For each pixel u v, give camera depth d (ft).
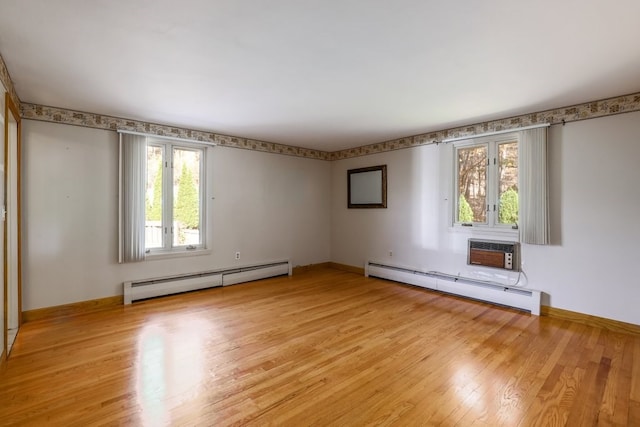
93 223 12.84
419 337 10.18
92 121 12.80
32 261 11.54
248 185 17.72
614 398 6.93
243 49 7.68
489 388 7.32
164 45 7.47
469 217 14.94
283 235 19.34
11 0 5.73
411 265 17.01
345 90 10.35
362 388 7.30
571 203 11.73
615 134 10.84
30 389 7.14
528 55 7.95
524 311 12.69
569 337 10.21
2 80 8.16
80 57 8.04
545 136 12.13
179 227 15.49
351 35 7.05
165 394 7.00
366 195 19.29
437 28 6.75
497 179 13.96
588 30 6.79
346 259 20.63
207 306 13.15
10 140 10.74
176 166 15.38
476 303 13.78
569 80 9.48
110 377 7.68
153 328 10.75
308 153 20.52
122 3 5.87
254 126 14.94
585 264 11.45
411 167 16.97
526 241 12.60
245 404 6.68
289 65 8.54
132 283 13.56
